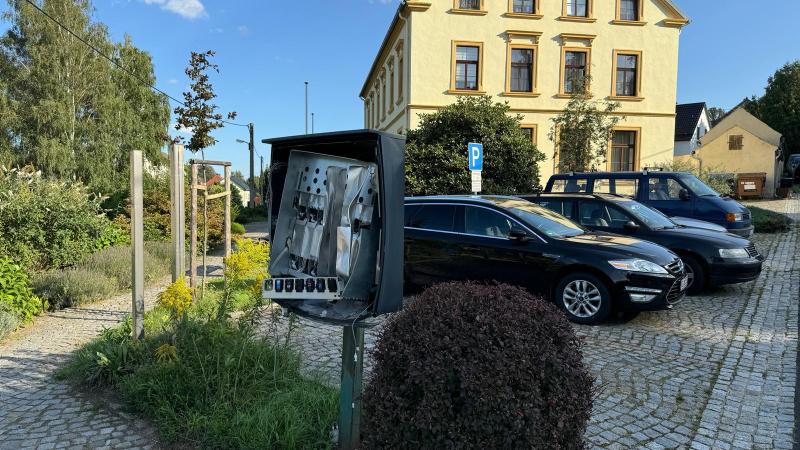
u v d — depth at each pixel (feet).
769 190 106.22
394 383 7.99
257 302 14.56
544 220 22.99
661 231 25.94
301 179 9.79
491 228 23.03
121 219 41.32
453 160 49.44
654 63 77.82
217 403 11.31
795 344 17.99
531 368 7.58
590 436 11.48
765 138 121.60
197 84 53.42
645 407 13.02
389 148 8.54
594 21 75.87
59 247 29.09
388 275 8.50
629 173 37.45
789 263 33.78
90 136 88.17
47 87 84.74
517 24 73.92
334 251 8.95
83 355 14.61
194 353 12.51
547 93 75.41
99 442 10.85
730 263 24.47
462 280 23.32
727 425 12.16
